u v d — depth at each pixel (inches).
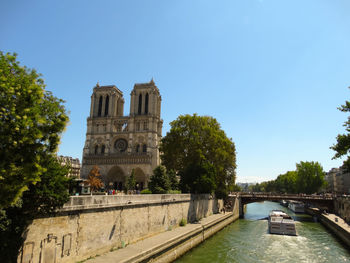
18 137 604.1
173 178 2581.2
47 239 831.1
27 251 764.0
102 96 4965.6
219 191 3137.3
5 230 671.1
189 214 2084.2
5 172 595.8
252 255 1498.5
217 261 1362.0
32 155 643.5
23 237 753.6
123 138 4643.2
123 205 1199.6
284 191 7239.2
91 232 1013.8
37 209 757.9
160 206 1581.0
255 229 2413.9
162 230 1577.3
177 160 2935.5
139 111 4795.8
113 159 4429.1
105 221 1092.5
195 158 2778.1
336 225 2097.7
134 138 4539.9
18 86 610.2
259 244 1774.1
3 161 594.2
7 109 597.9
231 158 3034.0
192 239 1636.3
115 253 1067.3
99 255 1035.9
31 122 610.9
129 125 4608.8
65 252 892.0
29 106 632.4
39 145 657.6
